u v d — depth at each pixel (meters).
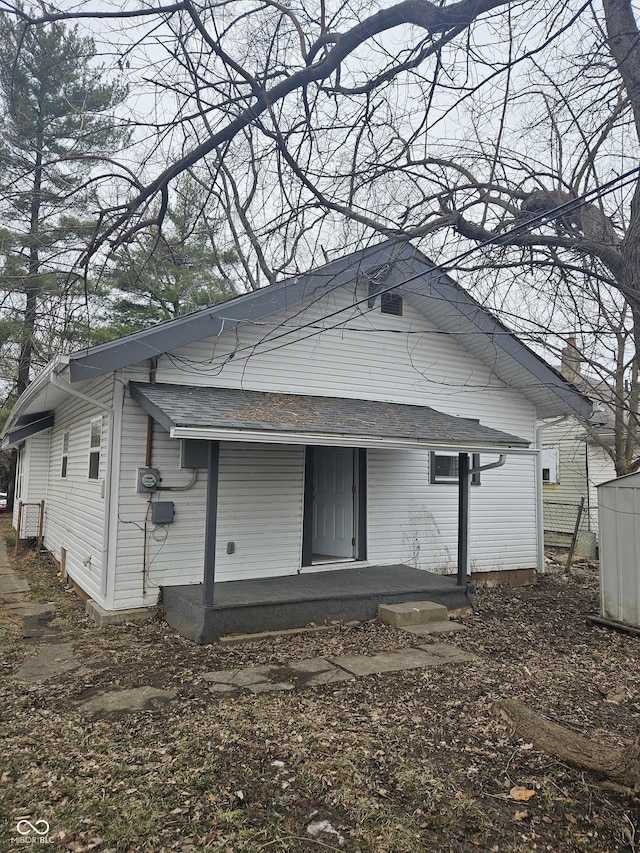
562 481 17.27
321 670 5.46
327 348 8.94
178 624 6.75
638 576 7.15
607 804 3.19
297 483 8.48
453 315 9.29
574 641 6.80
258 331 8.36
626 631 7.15
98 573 7.55
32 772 3.48
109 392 7.35
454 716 4.38
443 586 8.00
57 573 10.80
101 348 6.55
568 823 3.04
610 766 3.39
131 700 4.68
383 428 7.46
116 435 7.15
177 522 7.47
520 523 11.02
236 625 6.45
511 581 10.79
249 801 3.20
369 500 9.21
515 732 4.02
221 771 3.48
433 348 10.02
